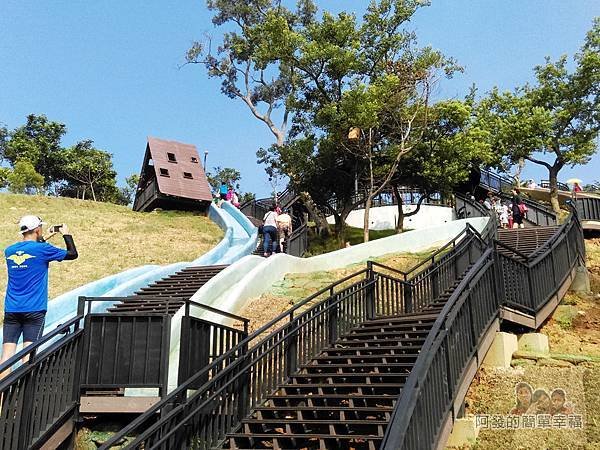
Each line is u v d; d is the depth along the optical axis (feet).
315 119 90.17
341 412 22.61
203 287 42.65
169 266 53.36
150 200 103.09
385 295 37.50
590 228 71.67
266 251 62.23
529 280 34.35
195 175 107.14
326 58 91.30
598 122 103.30
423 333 29.09
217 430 22.15
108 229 78.43
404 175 98.73
